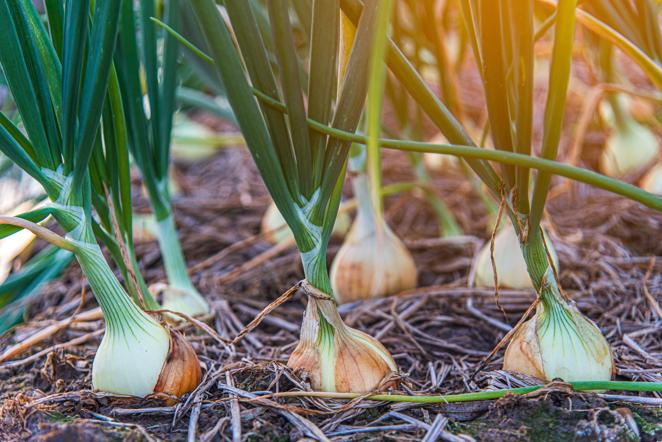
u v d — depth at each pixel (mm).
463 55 1364
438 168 1839
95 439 927
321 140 960
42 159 961
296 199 962
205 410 977
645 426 946
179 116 2182
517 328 1015
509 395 959
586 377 979
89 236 974
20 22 952
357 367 979
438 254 1407
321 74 942
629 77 2162
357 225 1259
